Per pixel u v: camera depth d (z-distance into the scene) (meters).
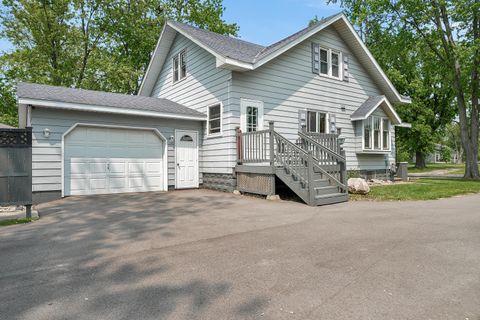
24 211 7.17
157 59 15.23
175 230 5.30
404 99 16.23
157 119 11.08
